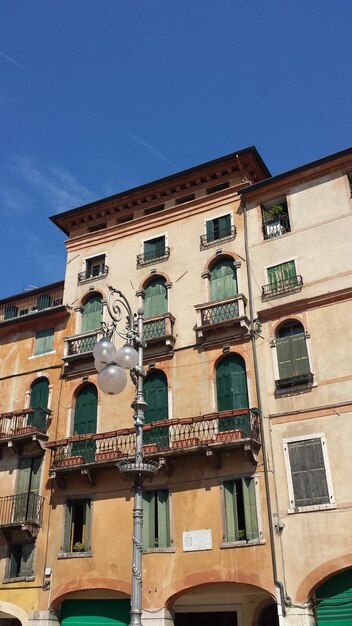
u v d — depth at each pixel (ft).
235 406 72.59
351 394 65.77
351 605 58.54
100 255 95.61
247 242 81.87
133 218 96.94
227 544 64.95
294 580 60.39
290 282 75.61
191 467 71.15
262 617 71.46
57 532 76.38
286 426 67.92
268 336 74.08
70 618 73.10
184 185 92.89
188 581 65.31
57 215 101.35
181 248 87.76
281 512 64.03
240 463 68.64
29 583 75.15
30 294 102.99
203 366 76.79
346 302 70.74
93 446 77.61
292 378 69.62
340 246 74.49
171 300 84.17
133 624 37.19
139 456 42.52
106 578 70.44
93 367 85.61
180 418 74.13
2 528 77.61
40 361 91.50
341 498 61.57
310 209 79.20
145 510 71.61
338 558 59.16
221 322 76.13
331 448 64.39
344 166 79.20
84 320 91.56
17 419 86.79
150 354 81.10
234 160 88.17
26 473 83.10
